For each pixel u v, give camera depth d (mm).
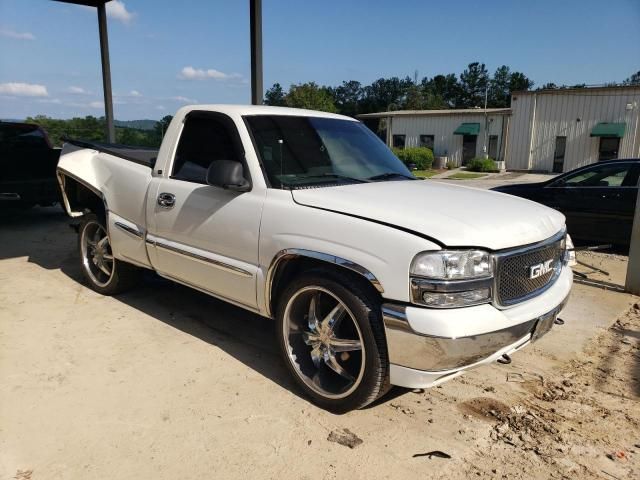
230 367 3811
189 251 4016
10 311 4781
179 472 2674
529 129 32469
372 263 2904
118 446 2863
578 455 2928
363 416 3242
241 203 3611
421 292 2770
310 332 3398
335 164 3967
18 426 3012
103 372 3678
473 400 3492
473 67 93438
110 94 11609
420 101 68438
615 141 30203
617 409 3434
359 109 78688
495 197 3748
